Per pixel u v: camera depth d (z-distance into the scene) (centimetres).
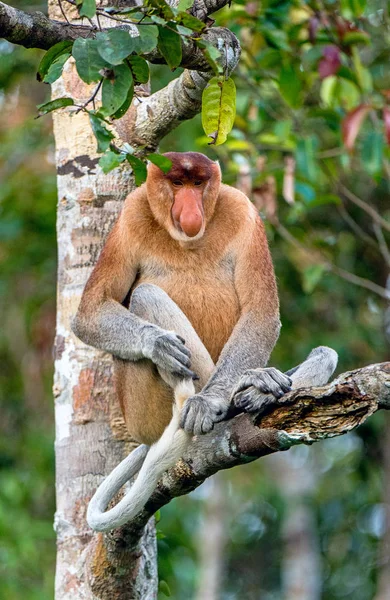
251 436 701
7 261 1898
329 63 1284
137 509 766
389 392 633
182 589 1928
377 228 1501
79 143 977
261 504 2575
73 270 969
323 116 1433
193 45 740
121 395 908
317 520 2316
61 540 930
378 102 1361
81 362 950
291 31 1373
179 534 1738
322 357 886
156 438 892
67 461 940
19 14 705
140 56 707
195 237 868
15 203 1855
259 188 1395
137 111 960
